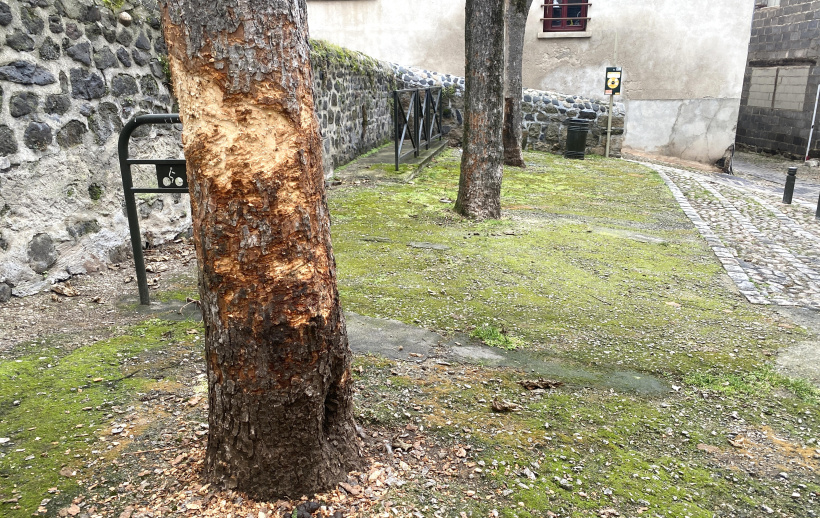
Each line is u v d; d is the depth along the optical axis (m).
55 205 3.63
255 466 1.79
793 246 5.91
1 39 3.17
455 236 5.48
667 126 13.98
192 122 1.55
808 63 15.99
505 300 3.89
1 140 3.23
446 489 1.97
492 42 5.68
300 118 1.58
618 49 13.73
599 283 4.39
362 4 14.51
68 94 3.66
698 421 2.55
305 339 1.67
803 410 2.67
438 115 11.80
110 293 3.67
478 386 2.73
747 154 18.50
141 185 4.43
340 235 5.35
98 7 3.87
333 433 1.93
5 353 2.79
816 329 3.67
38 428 2.21
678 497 2.02
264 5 1.49
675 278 4.64
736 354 3.24
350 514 1.78
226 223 1.56
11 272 3.36
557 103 12.36
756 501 2.03
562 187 8.61
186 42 1.51
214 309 1.66
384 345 3.13
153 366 2.75
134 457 2.05
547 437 2.34
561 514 1.89
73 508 1.78
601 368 3.01
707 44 13.34
